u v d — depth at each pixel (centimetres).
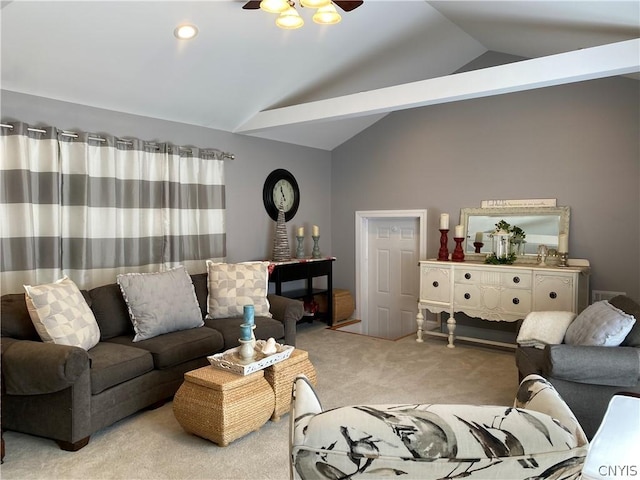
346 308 590
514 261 463
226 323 375
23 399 261
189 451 251
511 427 86
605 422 119
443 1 360
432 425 87
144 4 288
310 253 607
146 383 297
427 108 541
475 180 508
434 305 480
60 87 341
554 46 405
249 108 461
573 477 84
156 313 332
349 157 617
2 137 321
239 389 260
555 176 458
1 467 234
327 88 467
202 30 326
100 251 376
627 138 421
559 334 306
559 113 455
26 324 285
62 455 247
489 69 344
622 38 344
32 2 263
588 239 441
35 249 339
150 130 420
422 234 551
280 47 373
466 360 420
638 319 262
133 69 347
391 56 441
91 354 284
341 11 348
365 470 87
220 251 474
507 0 324
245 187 516
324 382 358
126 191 397
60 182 352
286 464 238
